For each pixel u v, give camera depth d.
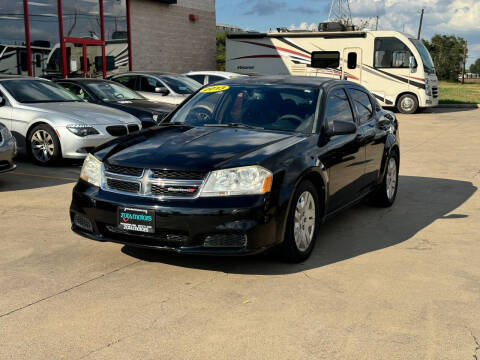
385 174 6.63
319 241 5.43
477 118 19.53
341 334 3.41
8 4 16.41
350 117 5.88
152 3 22.55
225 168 4.23
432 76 21.50
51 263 4.66
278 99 5.48
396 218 6.38
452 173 9.34
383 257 4.94
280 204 4.31
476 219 6.36
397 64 21.03
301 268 4.60
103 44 20.14
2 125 7.58
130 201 4.32
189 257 4.83
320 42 21.97
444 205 7.05
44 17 17.62
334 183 5.23
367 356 3.15
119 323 3.54
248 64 23.20
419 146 12.58
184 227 4.17
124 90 12.23
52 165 9.36
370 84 21.48
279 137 4.89
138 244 4.37
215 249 4.21
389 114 7.13
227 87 5.82
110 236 4.54
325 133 5.16
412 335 3.41
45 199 6.98
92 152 4.81
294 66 22.48
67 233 5.52
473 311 3.79
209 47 26.52
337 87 5.85
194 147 4.59
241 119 5.36
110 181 4.50
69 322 3.55
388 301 3.94
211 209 4.14
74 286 4.16
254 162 4.30
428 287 4.22
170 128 5.27
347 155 5.48
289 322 3.57
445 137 14.20
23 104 9.60
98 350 3.19
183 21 24.52
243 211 4.15
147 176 4.31
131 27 21.56
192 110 5.66
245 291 4.09
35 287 4.13
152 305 3.82
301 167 4.58
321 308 3.80
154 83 13.53
